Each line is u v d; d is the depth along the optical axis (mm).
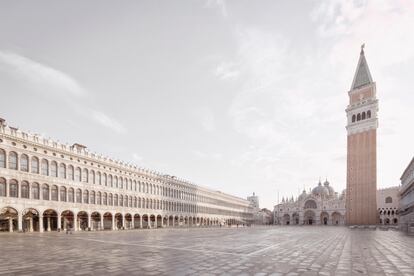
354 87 114438
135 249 25469
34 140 58594
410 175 76250
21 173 55625
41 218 58375
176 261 18516
